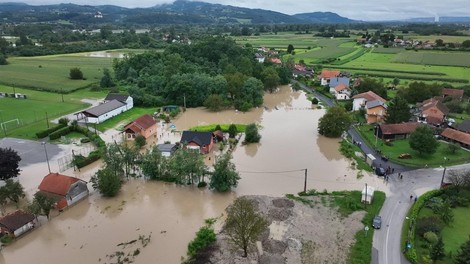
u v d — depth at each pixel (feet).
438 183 239.50
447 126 348.79
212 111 420.36
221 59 601.21
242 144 313.12
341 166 270.26
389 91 507.30
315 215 204.33
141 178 249.55
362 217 200.23
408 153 288.92
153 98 435.94
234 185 231.09
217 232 188.55
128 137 321.52
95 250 176.96
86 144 309.83
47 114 387.96
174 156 245.65
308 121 383.04
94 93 500.33
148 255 172.45
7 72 616.39
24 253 175.22
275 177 252.42
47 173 254.88
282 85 576.61
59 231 192.44
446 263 160.25
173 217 204.44
